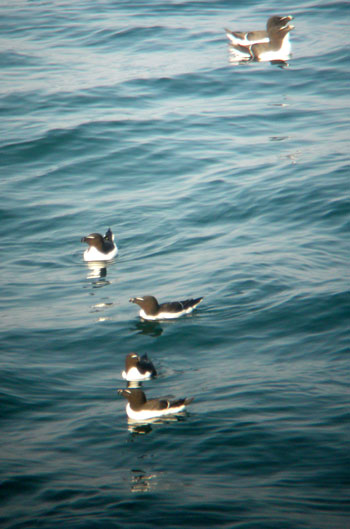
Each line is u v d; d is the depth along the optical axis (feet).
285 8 147.84
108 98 105.40
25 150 89.25
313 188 74.13
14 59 123.44
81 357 48.47
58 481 35.01
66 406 42.47
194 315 53.01
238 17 142.82
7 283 60.59
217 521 31.32
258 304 53.57
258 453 36.63
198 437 38.45
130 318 53.62
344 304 52.08
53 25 144.25
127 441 38.58
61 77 114.11
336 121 92.73
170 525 31.35
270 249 63.10
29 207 75.72
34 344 50.11
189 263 62.18
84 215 73.87
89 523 31.78
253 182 77.82
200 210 73.36
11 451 37.83
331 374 43.91
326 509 31.94
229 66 116.88
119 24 141.79
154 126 95.76
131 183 81.46
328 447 36.63
